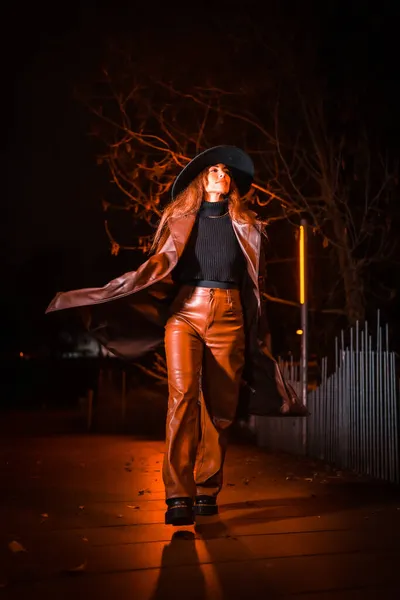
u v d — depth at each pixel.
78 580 3.86
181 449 4.77
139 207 11.65
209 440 5.20
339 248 11.40
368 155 11.05
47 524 5.00
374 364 6.88
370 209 11.66
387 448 6.62
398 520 5.10
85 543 4.53
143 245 11.05
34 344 40.31
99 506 5.56
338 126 11.34
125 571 4.00
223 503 5.65
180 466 4.73
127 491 6.17
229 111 11.42
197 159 5.16
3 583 3.81
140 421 14.24
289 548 4.43
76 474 7.09
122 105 10.89
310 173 11.43
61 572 3.98
